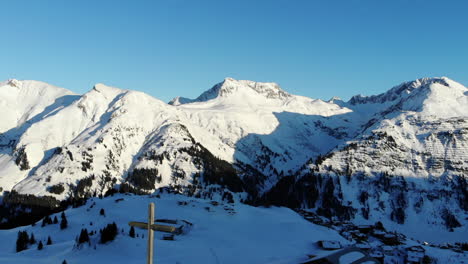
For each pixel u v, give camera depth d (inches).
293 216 6875.0
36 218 7716.5
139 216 5369.1
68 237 4419.3
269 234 5255.9
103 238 3432.6
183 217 5546.3
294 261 2160.4
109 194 7775.6
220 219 5762.8
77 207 6245.1
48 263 3073.3
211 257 3560.5
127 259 3196.4
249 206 7130.9
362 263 1956.2
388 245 5497.1
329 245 4537.4
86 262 3070.9
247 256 3794.3
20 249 3932.1
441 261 4726.9
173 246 3757.4
